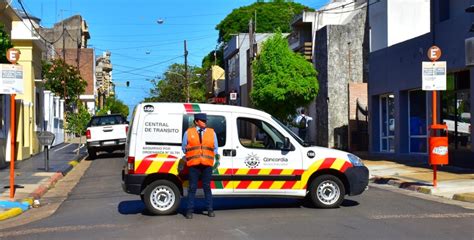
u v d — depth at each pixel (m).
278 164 11.02
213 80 70.12
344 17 35.81
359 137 29.66
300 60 31.22
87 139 26.48
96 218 10.72
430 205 11.70
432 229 9.05
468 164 18.09
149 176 10.70
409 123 23.39
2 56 16.27
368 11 29.00
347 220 9.91
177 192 10.78
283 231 8.98
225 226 9.48
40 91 29.62
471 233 8.74
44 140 19.75
